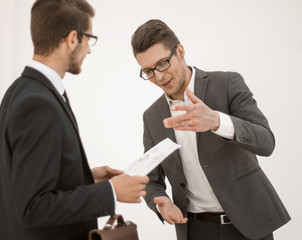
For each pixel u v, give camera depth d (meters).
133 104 2.81
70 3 0.97
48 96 0.88
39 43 0.96
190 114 1.00
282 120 2.76
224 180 1.32
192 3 2.78
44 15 0.95
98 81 2.77
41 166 0.78
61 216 0.78
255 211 1.30
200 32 2.79
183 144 1.43
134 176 0.93
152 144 1.58
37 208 0.76
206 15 2.79
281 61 2.76
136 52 1.37
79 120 2.74
